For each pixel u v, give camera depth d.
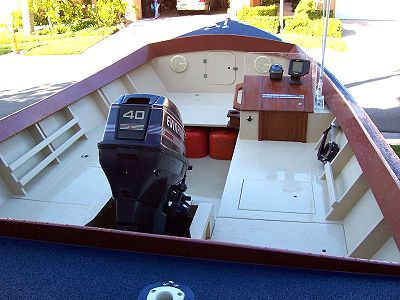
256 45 5.03
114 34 15.21
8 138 3.04
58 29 15.83
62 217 2.75
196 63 5.26
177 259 1.62
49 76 10.67
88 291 1.48
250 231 2.57
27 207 2.87
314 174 3.20
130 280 1.52
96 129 4.07
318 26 13.80
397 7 16.72
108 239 1.66
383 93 8.51
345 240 2.47
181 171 2.49
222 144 4.21
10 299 1.46
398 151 5.85
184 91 5.40
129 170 2.19
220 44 5.11
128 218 2.20
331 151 3.18
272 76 3.78
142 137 2.20
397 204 1.90
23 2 15.30
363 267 1.52
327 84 4.07
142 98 2.39
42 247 1.69
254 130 3.74
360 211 2.50
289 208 2.79
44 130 3.42
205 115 4.53
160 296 1.41
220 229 2.59
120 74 4.60
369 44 12.82
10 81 10.45
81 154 3.63
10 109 8.52
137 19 18.02
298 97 3.66
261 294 1.45
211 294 1.45
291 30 14.22
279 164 3.36
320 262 1.54
